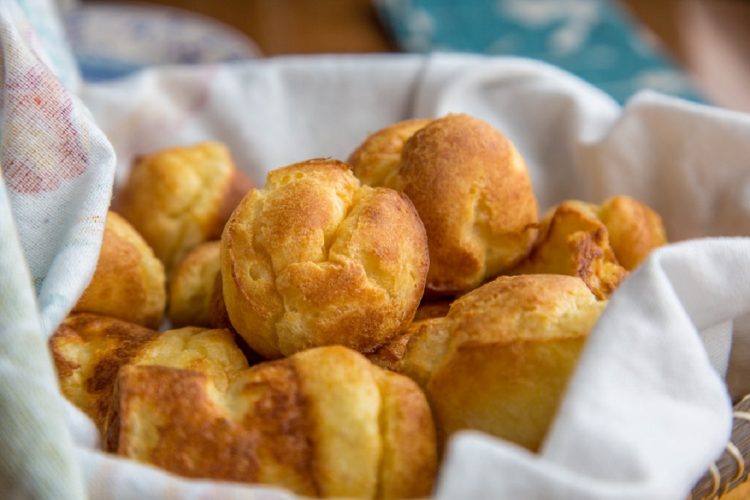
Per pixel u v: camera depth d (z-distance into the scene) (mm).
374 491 272
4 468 258
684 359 277
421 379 297
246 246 305
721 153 408
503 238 348
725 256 307
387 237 306
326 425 273
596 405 263
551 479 246
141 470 261
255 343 311
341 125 479
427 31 766
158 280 365
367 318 303
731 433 297
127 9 692
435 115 460
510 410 283
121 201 421
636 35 796
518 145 463
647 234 373
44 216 319
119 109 463
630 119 424
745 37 846
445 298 348
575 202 385
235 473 271
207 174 418
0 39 322
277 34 761
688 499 291
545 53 763
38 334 272
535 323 287
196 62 644
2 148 319
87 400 306
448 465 248
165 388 279
